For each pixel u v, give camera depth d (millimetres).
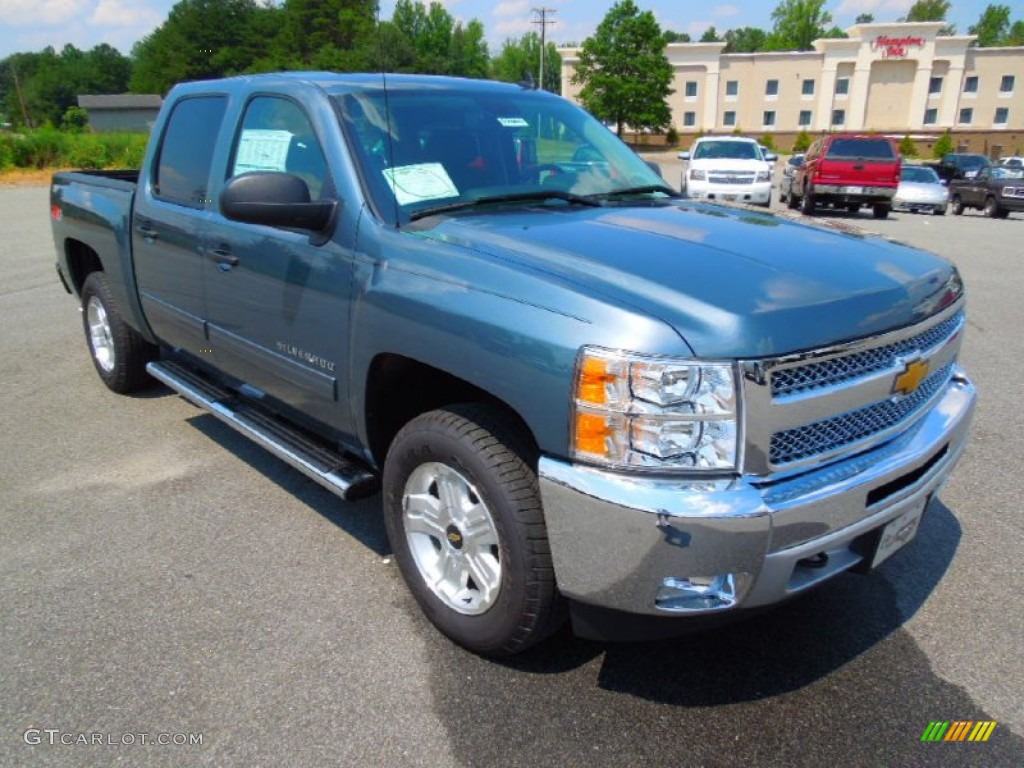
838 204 20469
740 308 2209
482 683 2695
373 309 2852
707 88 72375
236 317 3701
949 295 2832
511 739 2459
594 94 66000
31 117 114250
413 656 2830
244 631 2967
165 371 4629
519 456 2514
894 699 2646
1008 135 70438
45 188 24734
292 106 3434
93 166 33344
